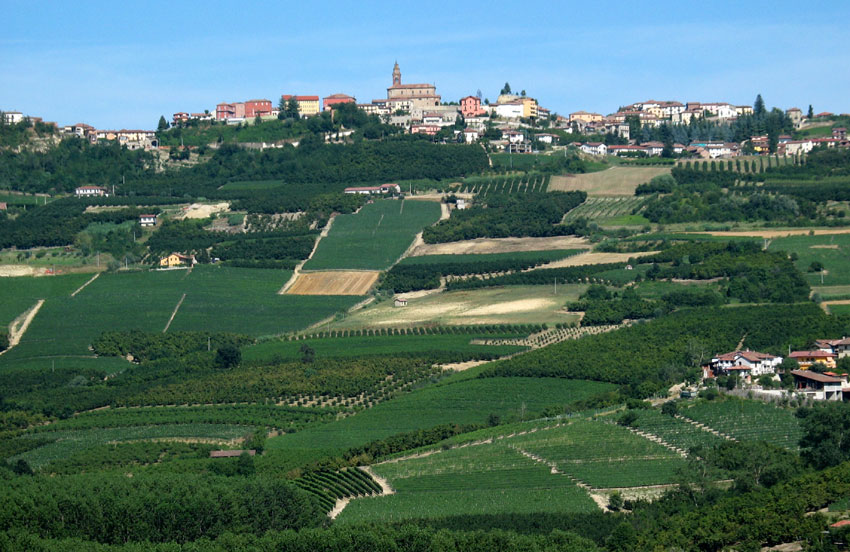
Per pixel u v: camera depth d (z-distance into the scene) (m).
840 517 196.12
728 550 191.00
